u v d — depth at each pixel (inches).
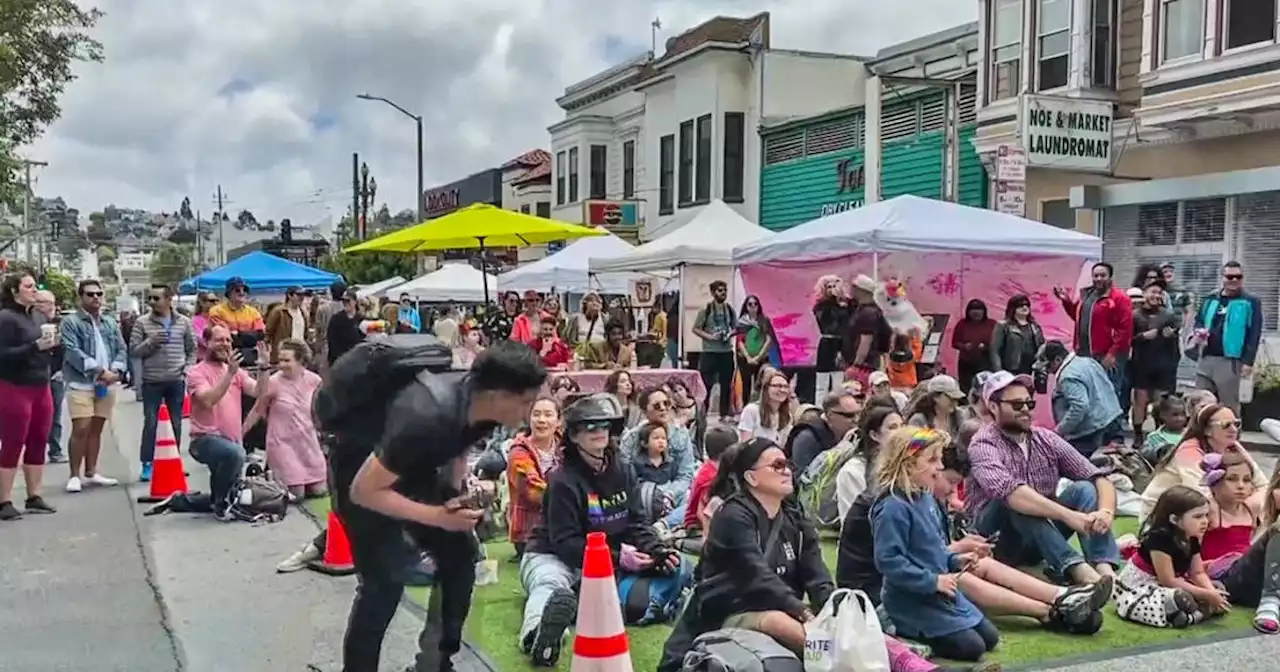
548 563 201.6
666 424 287.0
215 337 305.0
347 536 148.6
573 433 205.0
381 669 179.9
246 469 326.6
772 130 959.0
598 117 1269.7
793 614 167.6
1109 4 608.7
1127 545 247.3
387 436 134.7
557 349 512.4
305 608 218.5
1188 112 543.2
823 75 997.8
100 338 356.5
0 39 813.9
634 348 546.9
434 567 152.8
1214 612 212.2
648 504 259.0
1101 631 203.9
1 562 254.5
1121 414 361.7
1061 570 224.5
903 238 428.5
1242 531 230.8
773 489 173.2
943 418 277.4
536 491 242.2
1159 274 439.8
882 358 429.1
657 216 1120.2
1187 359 537.0
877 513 190.7
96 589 232.5
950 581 185.2
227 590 232.1
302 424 329.1
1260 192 520.7
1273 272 524.4
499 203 1609.3
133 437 482.3
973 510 242.7
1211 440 237.1
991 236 438.0
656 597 204.7
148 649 193.2
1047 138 569.0
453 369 142.9
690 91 1043.3
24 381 301.3
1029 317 434.6
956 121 718.5
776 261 501.7
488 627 204.2
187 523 299.9
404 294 863.1
